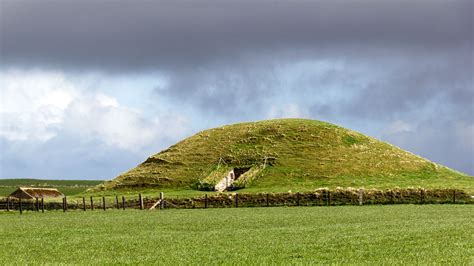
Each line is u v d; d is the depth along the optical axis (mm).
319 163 140500
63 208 107625
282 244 44406
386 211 82750
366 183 126375
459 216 70812
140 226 65438
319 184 127562
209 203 110250
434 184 122250
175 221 72312
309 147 149000
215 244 45500
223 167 142875
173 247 44312
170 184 138500
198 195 115562
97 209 108875
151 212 96125
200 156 150875
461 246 41250
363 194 106375
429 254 37750
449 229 52812
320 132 156250
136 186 140250
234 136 159750
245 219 73188
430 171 139250
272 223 65938
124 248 44312
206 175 139125
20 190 140500
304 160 142375
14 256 40750
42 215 92625
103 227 65062
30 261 38250
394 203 104188
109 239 51125
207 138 162125
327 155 144625
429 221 63312
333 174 134750
